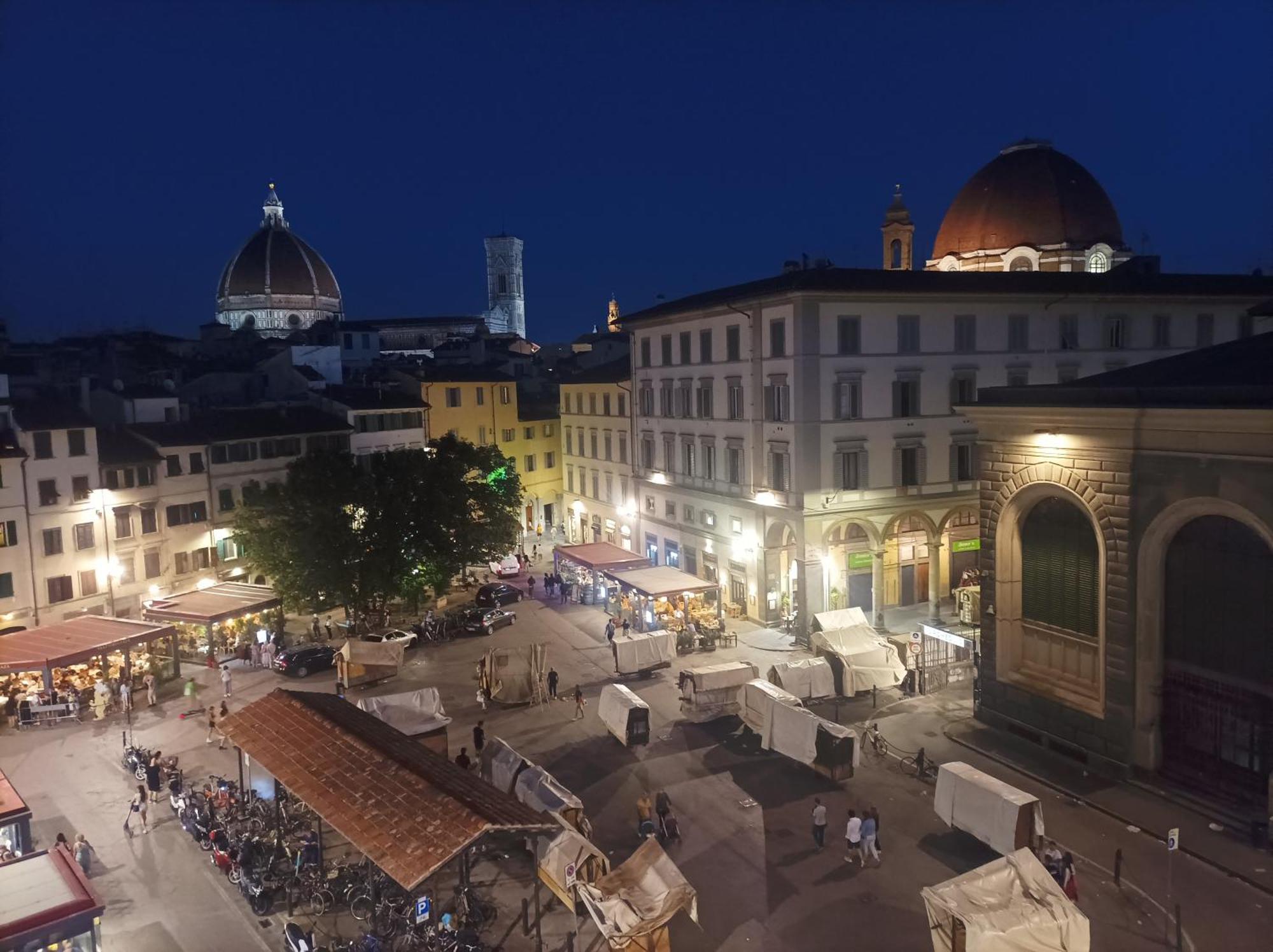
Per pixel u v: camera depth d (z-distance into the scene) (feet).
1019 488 121.80
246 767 125.80
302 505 178.70
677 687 152.46
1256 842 95.40
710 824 106.11
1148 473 105.70
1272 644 97.60
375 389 267.18
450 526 188.96
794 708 120.06
